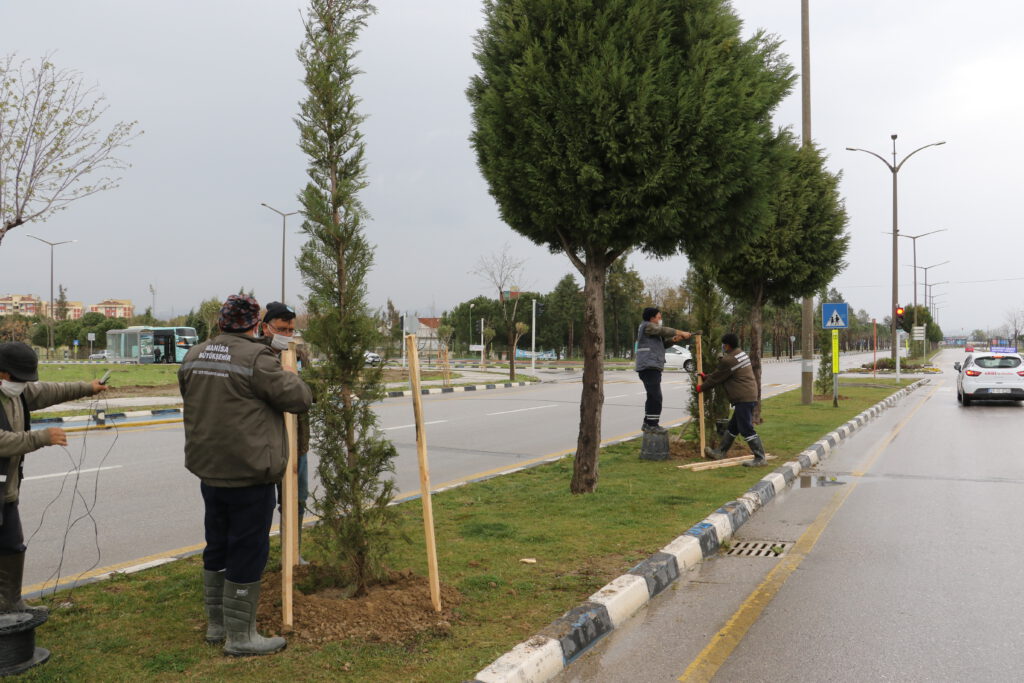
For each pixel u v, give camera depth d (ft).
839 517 22.67
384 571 14.56
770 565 17.76
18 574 12.30
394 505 22.77
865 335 456.45
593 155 21.43
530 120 21.39
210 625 12.07
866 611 14.57
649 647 12.80
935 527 21.39
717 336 34.76
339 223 13.53
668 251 24.09
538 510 21.79
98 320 268.00
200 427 11.35
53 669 10.89
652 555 16.94
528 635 12.30
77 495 26.02
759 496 24.14
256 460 11.22
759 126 22.66
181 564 16.88
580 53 21.54
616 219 21.36
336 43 13.58
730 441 31.14
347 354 13.42
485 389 88.33
